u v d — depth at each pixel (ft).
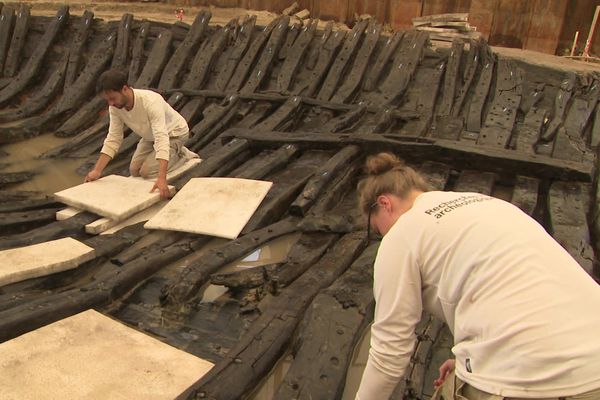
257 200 12.59
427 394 7.32
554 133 16.70
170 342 8.54
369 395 5.24
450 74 20.18
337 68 21.54
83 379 7.14
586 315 4.32
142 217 12.62
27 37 25.75
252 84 21.76
